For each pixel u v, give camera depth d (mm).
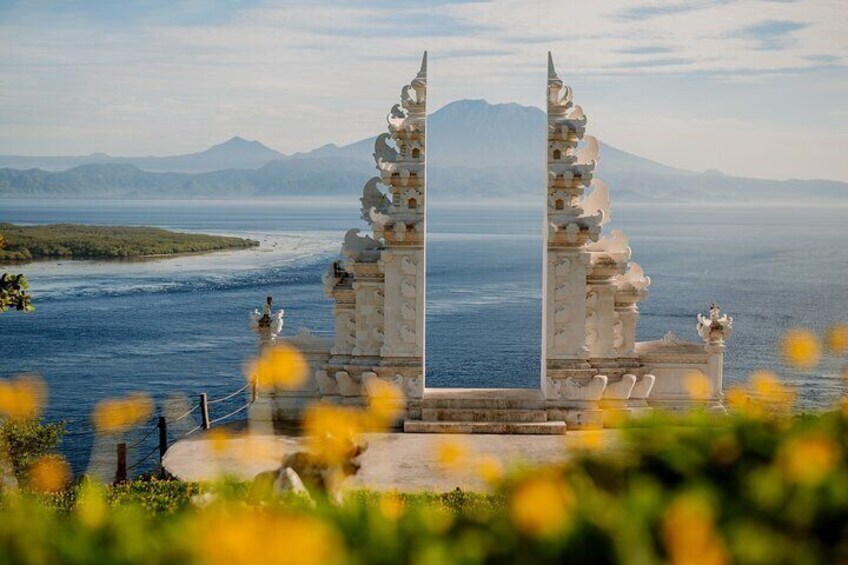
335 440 11992
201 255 155000
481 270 127875
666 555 6539
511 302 91875
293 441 22469
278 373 12445
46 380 54000
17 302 23359
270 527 6211
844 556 6785
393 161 24891
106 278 116250
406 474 20062
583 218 24344
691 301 88625
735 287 102125
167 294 98938
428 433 23719
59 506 13406
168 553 6770
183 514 8812
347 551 6773
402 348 24594
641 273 24828
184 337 70750
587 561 6648
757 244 184125
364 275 24766
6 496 11148
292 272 122562
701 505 6711
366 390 24484
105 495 14703
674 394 24750
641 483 7422
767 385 9539
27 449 20625
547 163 24766
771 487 7125
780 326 68750
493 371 55969
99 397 48938
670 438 8250
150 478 20516
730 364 46906
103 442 27891
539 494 6910
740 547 6461
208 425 24922
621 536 6574
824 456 7395
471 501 15625
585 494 7301
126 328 75438
